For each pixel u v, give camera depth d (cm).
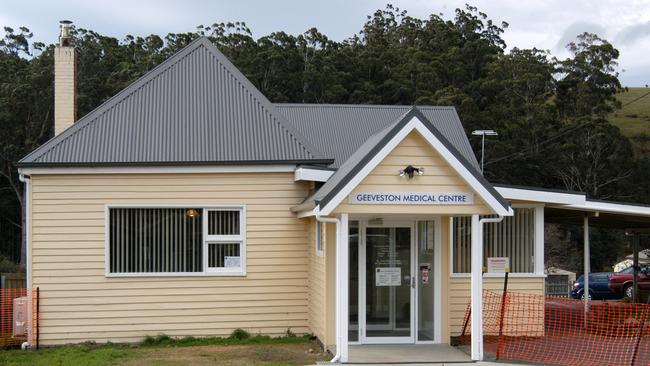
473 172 1203
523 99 5891
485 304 1534
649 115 9156
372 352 1290
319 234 1416
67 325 1477
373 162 1172
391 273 1384
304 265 1538
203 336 1504
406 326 1384
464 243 1537
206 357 1298
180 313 1504
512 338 1495
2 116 5141
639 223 2120
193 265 1517
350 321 1370
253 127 1599
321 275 1378
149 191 1507
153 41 6525
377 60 5891
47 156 1486
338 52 5947
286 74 5466
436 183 1210
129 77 5341
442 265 1395
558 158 5494
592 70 6500
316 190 1504
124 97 1620
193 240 1521
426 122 1189
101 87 5272
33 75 5266
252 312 1521
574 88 6494
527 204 1545
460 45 7144
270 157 1535
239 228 1532
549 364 1220
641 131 7962
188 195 1516
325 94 5416
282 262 1533
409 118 1186
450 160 1198
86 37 6162
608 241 5350
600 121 5650
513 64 6316
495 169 5234
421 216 1391
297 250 1538
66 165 1477
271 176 1538
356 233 1380
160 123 1584
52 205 1490
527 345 1415
